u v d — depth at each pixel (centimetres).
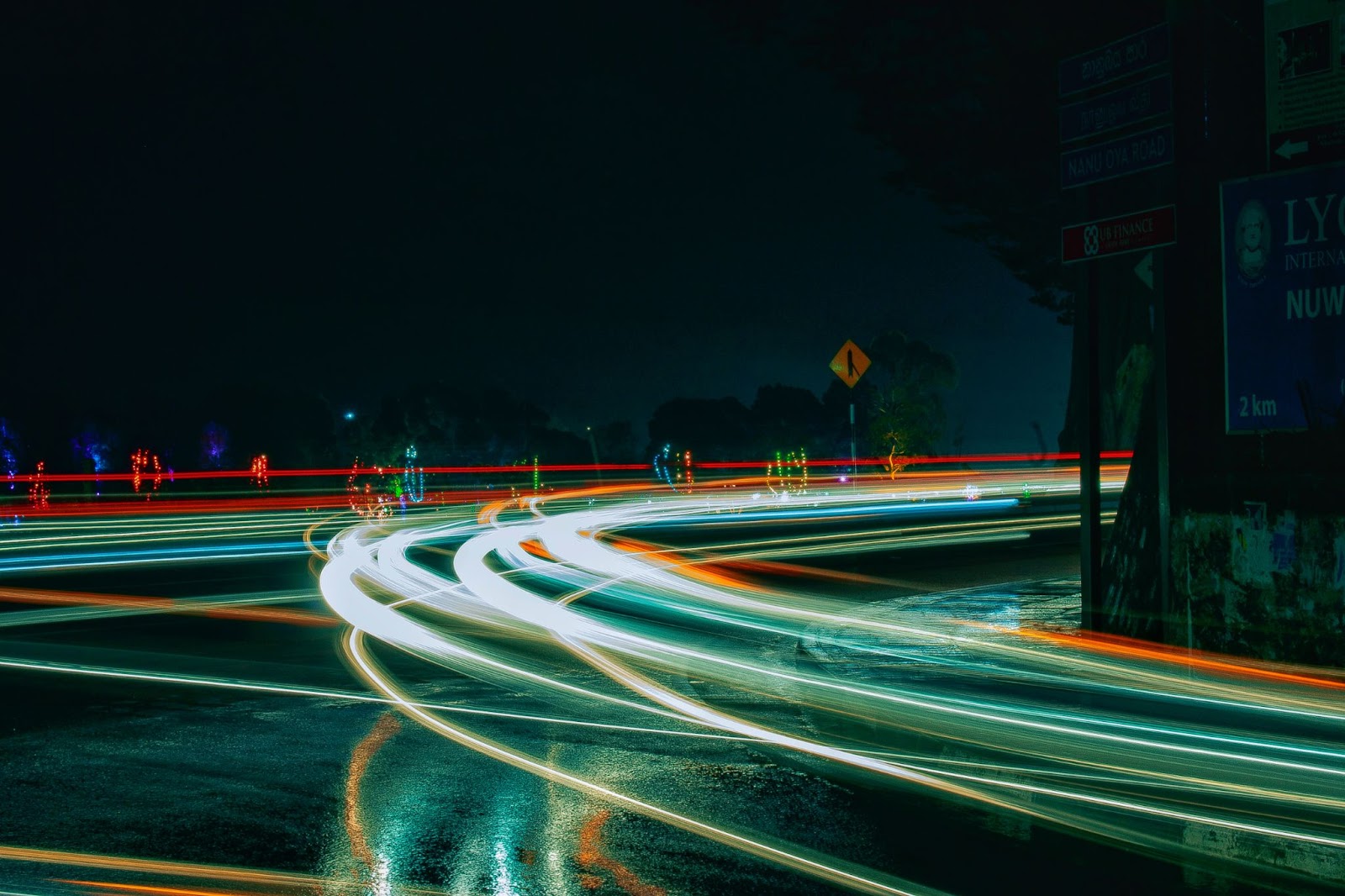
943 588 1539
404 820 574
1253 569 903
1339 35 842
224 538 2827
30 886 481
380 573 1820
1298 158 868
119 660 1034
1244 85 898
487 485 7194
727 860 520
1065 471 4431
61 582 1730
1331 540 859
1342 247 848
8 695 877
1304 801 597
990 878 498
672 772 666
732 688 902
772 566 1866
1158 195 960
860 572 1745
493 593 1544
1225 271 912
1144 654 984
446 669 989
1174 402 947
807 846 539
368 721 791
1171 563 954
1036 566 1798
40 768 670
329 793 620
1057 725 754
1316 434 866
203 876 495
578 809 595
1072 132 1043
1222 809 587
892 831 561
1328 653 863
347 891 478
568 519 3375
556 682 933
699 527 2867
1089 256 1039
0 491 6244
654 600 1447
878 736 743
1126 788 625
